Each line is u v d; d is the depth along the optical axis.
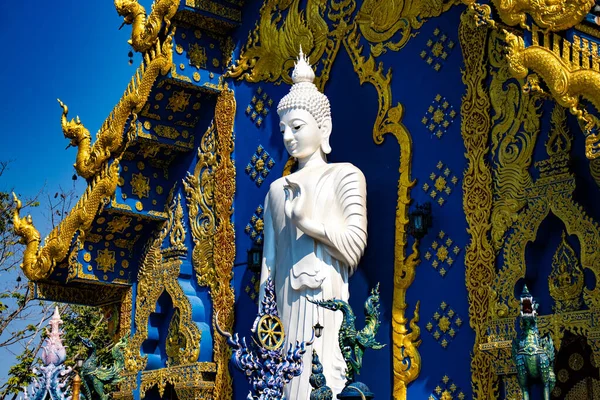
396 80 14.62
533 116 12.73
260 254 15.62
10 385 21.73
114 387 17.95
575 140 12.34
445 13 14.16
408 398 13.47
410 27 14.58
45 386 13.95
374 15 15.09
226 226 16.38
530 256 12.46
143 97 16.42
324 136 14.62
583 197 12.17
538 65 11.20
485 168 13.16
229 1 16.84
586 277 11.98
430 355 13.36
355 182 14.00
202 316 16.33
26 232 17.83
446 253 13.45
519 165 12.77
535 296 12.43
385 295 14.05
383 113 14.64
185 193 17.16
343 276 13.93
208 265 16.55
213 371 15.95
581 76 10.92
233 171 16.53
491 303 12.52
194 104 16.97
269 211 14.68
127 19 17.05
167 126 16.92
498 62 13.34
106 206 16.80
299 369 11.60
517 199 12.72
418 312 13.59
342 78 15.39
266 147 16.22
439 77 14.08
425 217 13.60
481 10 11.70
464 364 12.97
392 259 14.08
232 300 16.06
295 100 14.52
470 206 13.23
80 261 17.12
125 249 17.62
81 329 24.16
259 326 11.68
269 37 16.50
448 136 13.79
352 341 11.23
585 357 12.42
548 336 11.41
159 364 16.95
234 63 16.91
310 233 13.72
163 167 17.38
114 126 16.73
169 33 16.36
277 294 14.25
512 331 12.20
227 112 16.78
